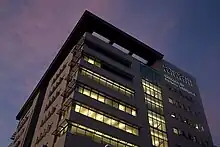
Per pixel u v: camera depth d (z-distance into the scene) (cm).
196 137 5500
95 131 3669
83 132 3534
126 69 5097
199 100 6606
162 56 6500
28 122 6009
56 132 3659
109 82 4531
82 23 5431
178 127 5316
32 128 5738
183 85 6588
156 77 5950
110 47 5138
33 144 4850
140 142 4103
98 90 4172
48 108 4928
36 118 5972
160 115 5162
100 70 4509
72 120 3512
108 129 3819
